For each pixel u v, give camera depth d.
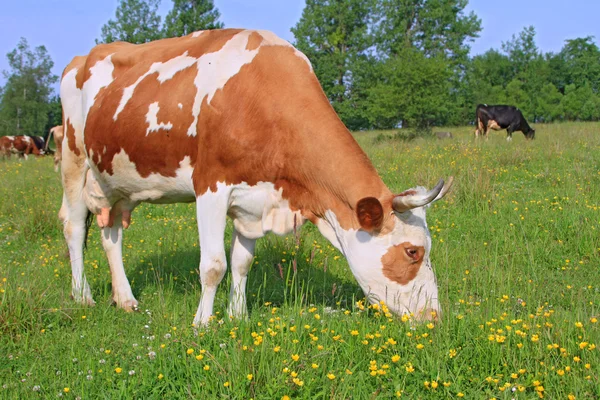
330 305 5.52
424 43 59.94
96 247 8.05
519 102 65.12
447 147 15.34
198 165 4.90
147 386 3.56
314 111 4.70
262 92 4.73
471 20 60.56
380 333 4.07
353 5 56.66
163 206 10.36
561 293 5.59
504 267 6.26
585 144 14.13
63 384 3.68
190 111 4.93
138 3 57.03
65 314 4.98
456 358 3.73
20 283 5.37
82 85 6.09
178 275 6.57
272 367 3.56
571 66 82.69
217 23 57.91
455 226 7.91
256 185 4.83
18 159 25.38
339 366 3.69
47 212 9.13
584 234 6.92
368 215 4.32
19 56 67.44
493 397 3.36
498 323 4.27
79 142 6.13
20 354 4.29
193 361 3.76
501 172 11.08
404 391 3.45
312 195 4.79
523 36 80.38
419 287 4.54
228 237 7.94
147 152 5.20
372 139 26.88
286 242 7.08
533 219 7.78
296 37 57.94
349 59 55.81
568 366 3.49
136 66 5.60
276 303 5.68
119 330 4.91
